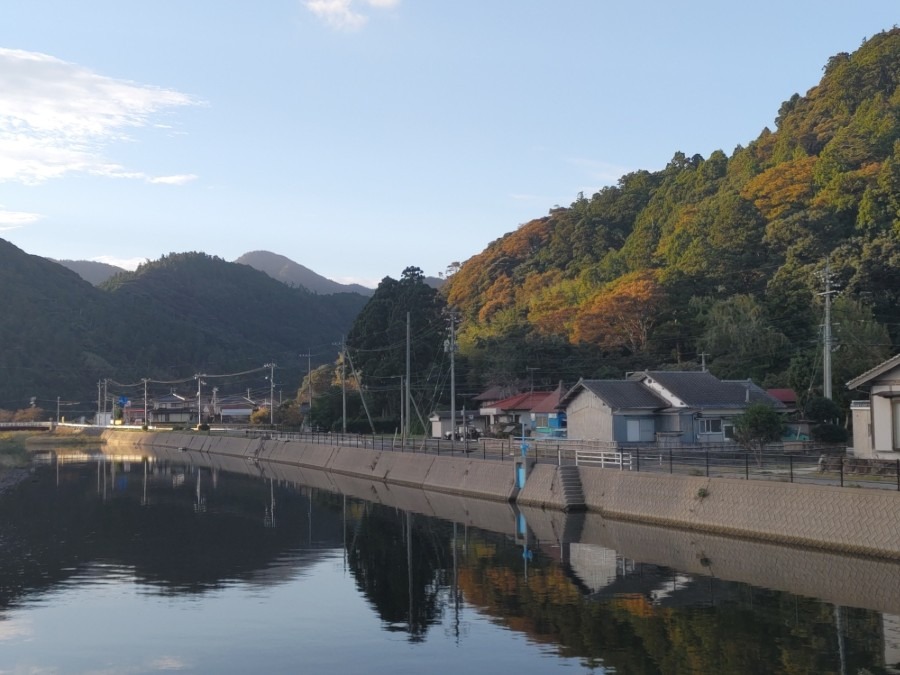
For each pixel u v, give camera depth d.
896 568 24.98
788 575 25.55
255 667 18.83
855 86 112.38
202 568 30.25
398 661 18.97
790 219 84.69
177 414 153.75
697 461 42.16
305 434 92.31
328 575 28.83
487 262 145.50
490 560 30.23
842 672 17.11
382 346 91.94
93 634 21.62
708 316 75.56
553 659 18.70
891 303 73.50
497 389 86.81
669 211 118.69
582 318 84.62
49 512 46.50
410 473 58.41
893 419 33.00
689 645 19.22
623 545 31.91
